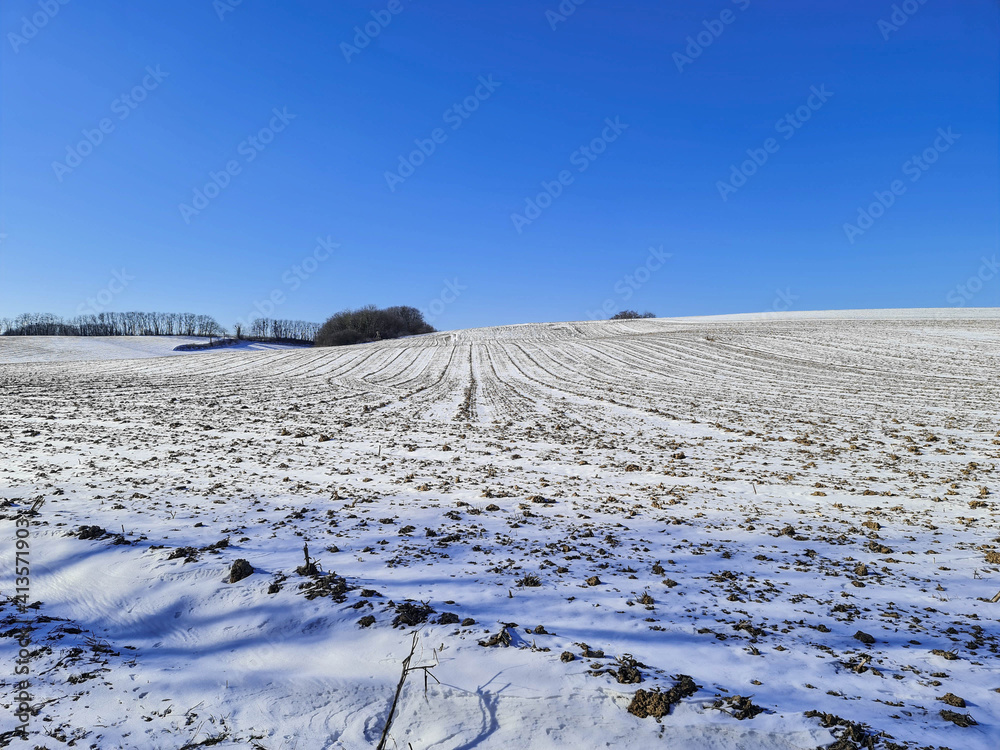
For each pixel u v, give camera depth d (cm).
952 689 416
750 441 1666
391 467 1265
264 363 4706
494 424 1997
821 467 1318
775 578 651
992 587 629
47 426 1712
